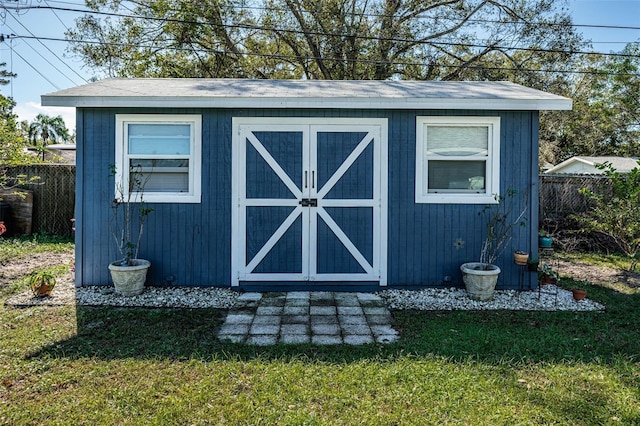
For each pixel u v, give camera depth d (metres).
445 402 2.86
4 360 3.46
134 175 5.77
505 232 5.75
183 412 2.72
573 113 17.55
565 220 9.51
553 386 3.11
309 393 2.96
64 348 3.72
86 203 5.73
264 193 5.81
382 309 5.03
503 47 14.85
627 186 7.22
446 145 5.82
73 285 5.85
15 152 8.01
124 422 2.61
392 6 15.45
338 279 5.86
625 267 7.76
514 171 5.81
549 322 4.60
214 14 14.95
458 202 5.81
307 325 4.45
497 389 3.04
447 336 4.10
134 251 5.76
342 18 14.98
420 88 6.52
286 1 15.33
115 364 3.42
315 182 5.81
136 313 4.74
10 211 10.09
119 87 6.08
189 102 5.46
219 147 5.76
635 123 18.81
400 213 5.81
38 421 2.62
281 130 5.77
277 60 16.48
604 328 4.41
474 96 5.61
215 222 5.80
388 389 3.03
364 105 5.48
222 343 3.89
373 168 5.80
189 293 5.58
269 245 5.84
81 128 5.68
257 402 2.84
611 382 3.18
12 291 5.60
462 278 5.80
